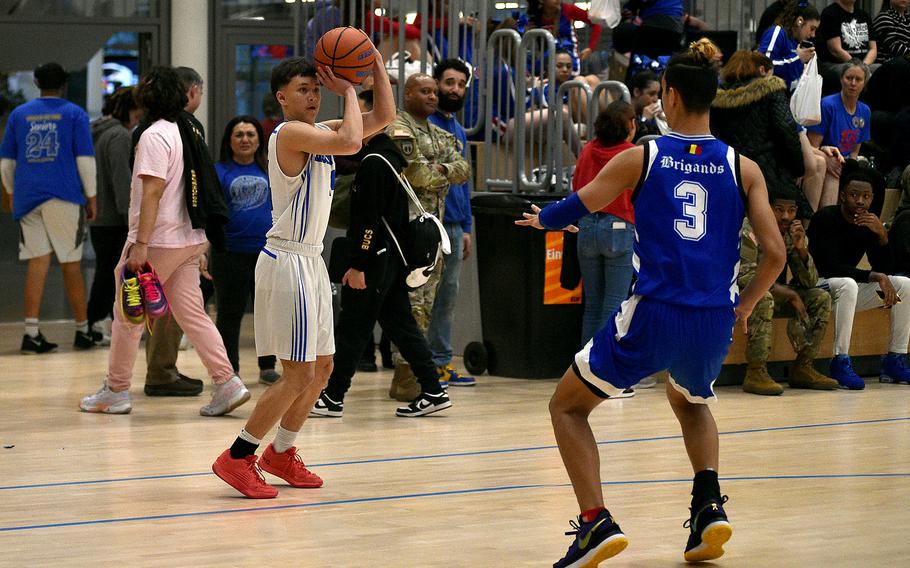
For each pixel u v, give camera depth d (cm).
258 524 614
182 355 1299
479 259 1170
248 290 1095
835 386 1113
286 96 673
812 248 1145
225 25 1662
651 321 520
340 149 641
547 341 1141
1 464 760
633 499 673
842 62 1372
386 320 935
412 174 970
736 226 535
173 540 582
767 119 1097
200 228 925
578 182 1057
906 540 588
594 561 517
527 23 1307
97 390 1065
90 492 684
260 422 671
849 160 1200
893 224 1187
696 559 545
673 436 864
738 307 546
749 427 911
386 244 904
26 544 573
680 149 531
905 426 917
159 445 823
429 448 816
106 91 1634
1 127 1597
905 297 1145
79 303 1337
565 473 739
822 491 695
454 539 586
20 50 1598
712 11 1454
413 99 995
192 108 984
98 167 1345
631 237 1060
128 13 1631
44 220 1309
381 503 661
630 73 1287
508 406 991
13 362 1238
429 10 1284
